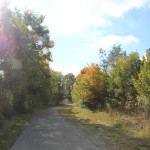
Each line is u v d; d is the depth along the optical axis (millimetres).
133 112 10312
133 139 6398
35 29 19500
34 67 15289
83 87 16797
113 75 13258
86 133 7762
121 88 11773
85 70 16984
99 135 7223
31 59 14359
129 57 11266
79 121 11820
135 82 9523
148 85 8602
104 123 10234
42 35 20781
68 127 9609
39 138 6910
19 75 12484
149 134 6652
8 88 12586
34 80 16734
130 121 8969
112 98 13727
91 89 15648
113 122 9820
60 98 53844
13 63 11445
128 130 7793
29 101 22875
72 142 6152
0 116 10797
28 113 18453
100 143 5945
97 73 15664
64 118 14211
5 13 10508
